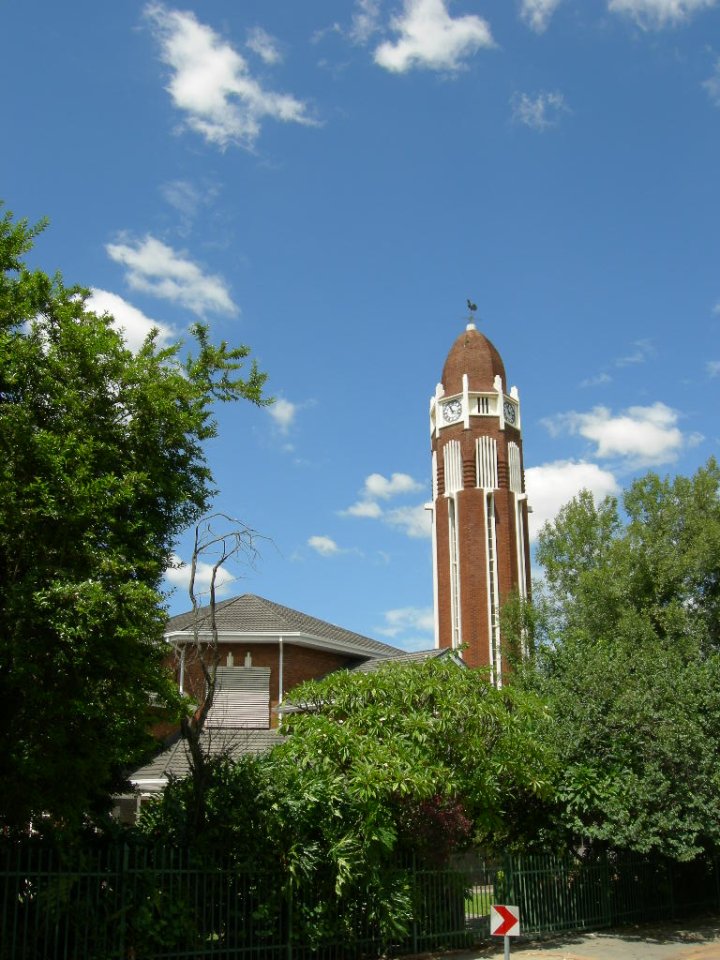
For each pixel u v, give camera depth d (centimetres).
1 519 1080
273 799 1402
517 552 6512
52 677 1112
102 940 1168
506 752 1759
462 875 1700
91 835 1265
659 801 1866
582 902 1934
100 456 1218
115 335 1341
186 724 1363
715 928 2017
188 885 1281
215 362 1512
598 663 2044
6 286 1295
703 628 2811
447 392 6950
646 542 3036
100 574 1128
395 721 1659
